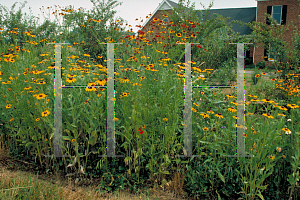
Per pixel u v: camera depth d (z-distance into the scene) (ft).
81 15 24.21
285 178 8.13
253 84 17.65
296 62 16.81
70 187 8.30
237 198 7.91
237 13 69.36
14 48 13.50
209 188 8.36
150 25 16.81
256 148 7.71
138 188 8.41
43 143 9.24
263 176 7.21
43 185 7.89
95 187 8.39
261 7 57.57
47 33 21.79
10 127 9.43
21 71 10.60
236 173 8.16
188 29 19.40
